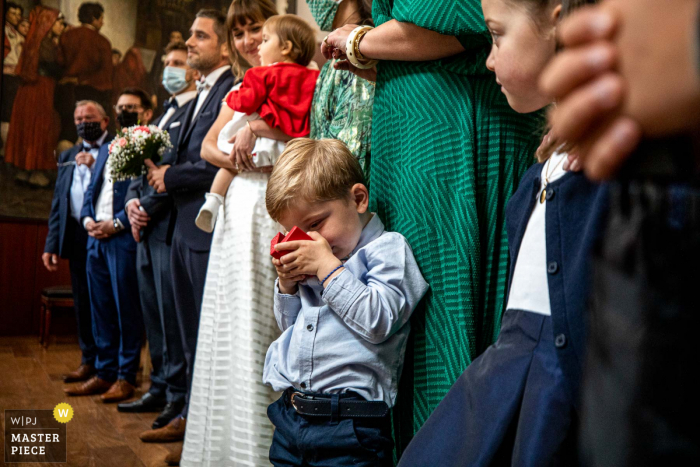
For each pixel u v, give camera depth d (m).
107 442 3.42
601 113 0.33
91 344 5.34
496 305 1.50
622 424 0.38
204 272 3.21
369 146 1.91
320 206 1.60
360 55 1.69
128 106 5.66
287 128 2.34
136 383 5.04
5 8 8.88
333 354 1.56
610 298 0.40
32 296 8.55
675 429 0.37
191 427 2.39
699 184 0.37
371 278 1.56
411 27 1.54
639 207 0.39
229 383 2.24
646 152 0.35
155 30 9.87
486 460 0.96
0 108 8.80
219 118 2.81
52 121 9.10
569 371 0.88
